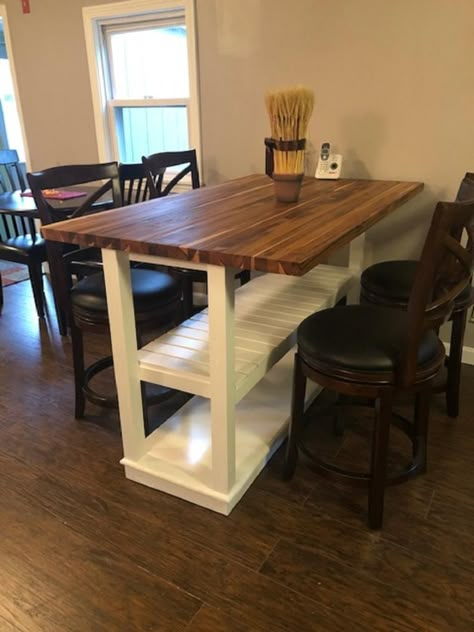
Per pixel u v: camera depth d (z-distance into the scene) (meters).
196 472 1.64
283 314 1.93
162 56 2.97
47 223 2.10
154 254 1.28
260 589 1.33
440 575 1.36
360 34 2.27
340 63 2.35
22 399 2.22
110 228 1.45
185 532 1.51
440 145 2.27
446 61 2.14
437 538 1.48
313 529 1.52
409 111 2.28
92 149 3.36
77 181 2.16
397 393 1.38
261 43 2.50
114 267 1.43
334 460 1.82
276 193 1.82
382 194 1.97
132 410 1.62
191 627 1.23
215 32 2.60
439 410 2.11
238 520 1.55
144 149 3.28
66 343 2.76
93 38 3.04
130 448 1.69
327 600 1.29
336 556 1.42
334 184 2.24
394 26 2.19
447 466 1.78
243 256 1.16
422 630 1.21
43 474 1.76
